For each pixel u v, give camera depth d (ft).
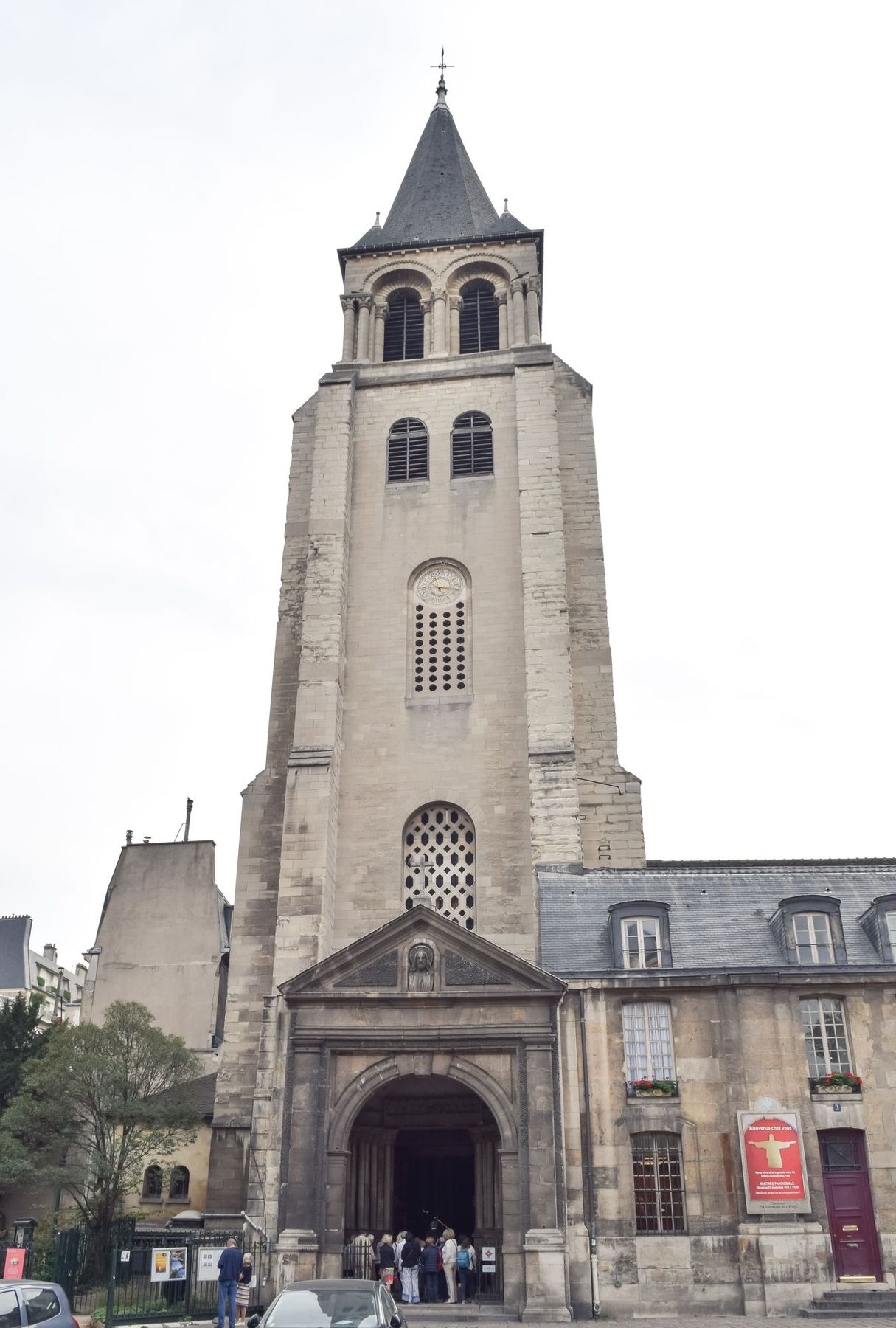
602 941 95.86
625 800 120.57
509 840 117.08
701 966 91.81
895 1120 84.38
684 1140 85.20
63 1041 113.19
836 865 107.55
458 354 149.38
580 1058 88.02
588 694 126.72
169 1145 111.45
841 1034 88.02
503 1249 83.82
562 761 116.16
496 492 135.74
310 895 111.75
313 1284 52.65
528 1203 83.76
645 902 94.89
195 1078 121.70
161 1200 128.16
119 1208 111.34
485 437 140.05
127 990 153.38
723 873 103.30
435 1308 83.46
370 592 131.85
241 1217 105.09
